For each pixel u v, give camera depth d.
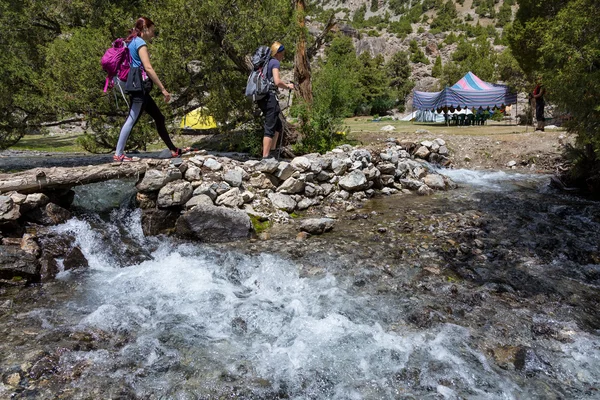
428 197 8.52
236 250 5.61
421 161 11.00
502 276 4.89
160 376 3.12
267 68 7.00
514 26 17.67
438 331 3.75
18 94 9.40
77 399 2.83
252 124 10.73
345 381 3.13
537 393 3.03
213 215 5.95
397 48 75.00
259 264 5.15
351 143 11.51
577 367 3.31
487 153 11.76
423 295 4.40
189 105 11.12
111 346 3.47
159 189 6.15
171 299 4.34
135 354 3.37
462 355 3.43
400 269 5.02
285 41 10.44
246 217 6.13
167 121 10.42
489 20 131.88
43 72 9.50
